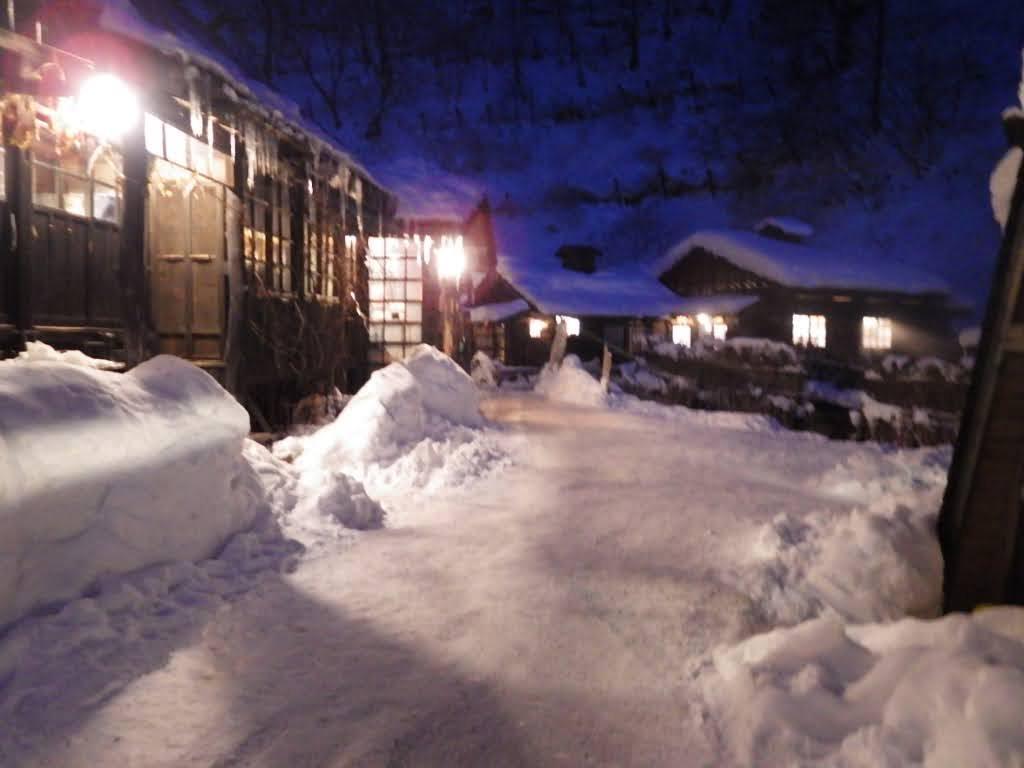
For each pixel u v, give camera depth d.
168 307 9.34
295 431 10.15
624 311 32.84
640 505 7.23
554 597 4.70
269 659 3.67
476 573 5.09
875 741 2.80
